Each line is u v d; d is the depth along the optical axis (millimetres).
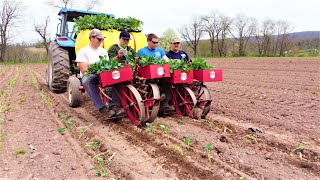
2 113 6434
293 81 11891
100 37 6168
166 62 5617
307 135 5109
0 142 4574
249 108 7129
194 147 4484
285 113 6594
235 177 3602
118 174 3719
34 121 5879
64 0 31359
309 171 3803
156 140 4727
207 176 3627
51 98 8352
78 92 6977
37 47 46969
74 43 8484
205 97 6020
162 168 3852
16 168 3734
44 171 3691
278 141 4797
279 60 23781
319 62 20062
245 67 19234
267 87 10539
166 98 6191
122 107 5883
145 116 5566
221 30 41656
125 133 5184
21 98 8312
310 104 7516
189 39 43469
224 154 4219
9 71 19953
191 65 6062
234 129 5453
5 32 43281
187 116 6234
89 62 6129
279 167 3879
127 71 5352
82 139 4934
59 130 5258
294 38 37344
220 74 6086
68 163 3949
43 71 19562
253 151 4387
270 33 38188
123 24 7613
